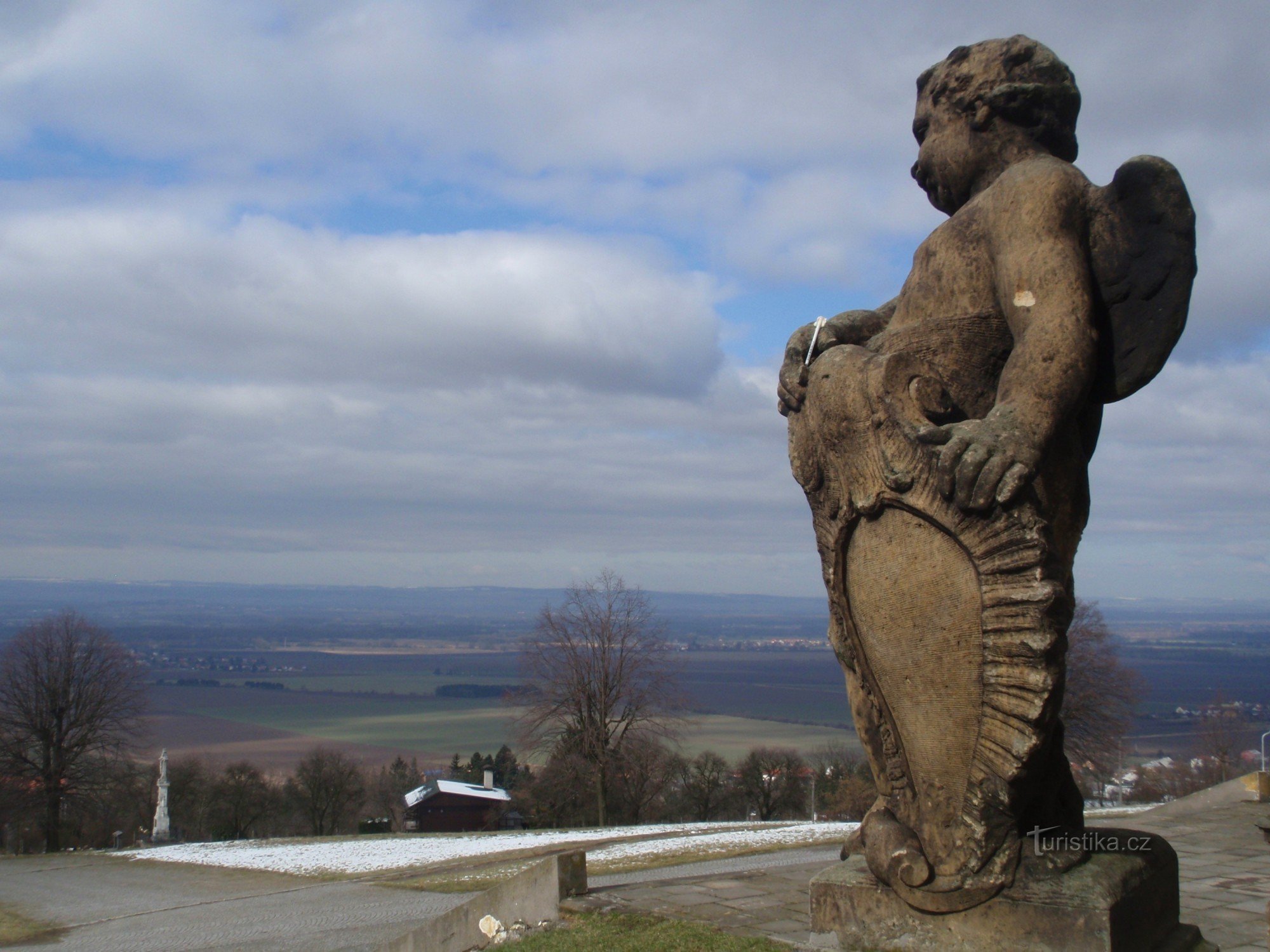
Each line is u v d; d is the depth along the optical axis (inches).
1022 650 162.2
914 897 174.4
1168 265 173.9
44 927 708.7
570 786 1615.4
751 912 243.8
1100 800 1649.9
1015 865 167.9
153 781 2267.5
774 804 2187.5
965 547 168.6
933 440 171.0
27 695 1769.2
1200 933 192.4
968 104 198.2
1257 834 408.8
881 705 184.7
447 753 4047.7
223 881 887.1
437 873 791.7
